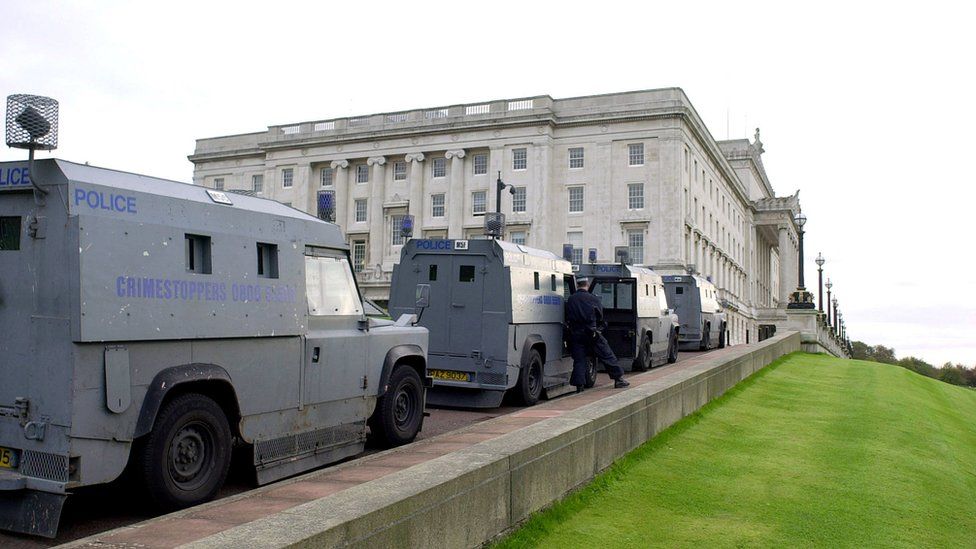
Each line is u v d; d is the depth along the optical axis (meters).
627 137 62.31
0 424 5.51
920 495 7.78
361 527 3.85
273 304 7.04
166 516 5.21
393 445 9.18
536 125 64.00
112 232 5.52
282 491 6.15
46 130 5.39
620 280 19.14
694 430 10.38
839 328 95.50
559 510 6.21
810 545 6.06
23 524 5.33
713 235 76.38
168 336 5.90
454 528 4.71
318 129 74.38
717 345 35.66
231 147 80.19
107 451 5.46
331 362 7.89
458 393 13.06
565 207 63.88
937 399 18.91
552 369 14.77
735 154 104.44
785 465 8.75
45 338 5.37
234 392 6.56
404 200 69.50
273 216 7.20
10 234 5.61
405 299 13.29
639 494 7.10
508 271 12.73
